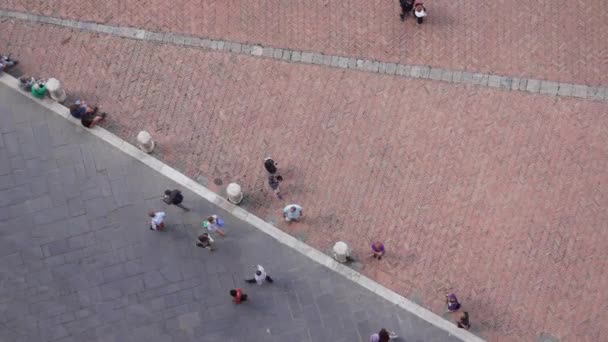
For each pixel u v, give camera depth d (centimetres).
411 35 3284
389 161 3159
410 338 3009
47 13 3366
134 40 3331
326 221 3122
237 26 3334
